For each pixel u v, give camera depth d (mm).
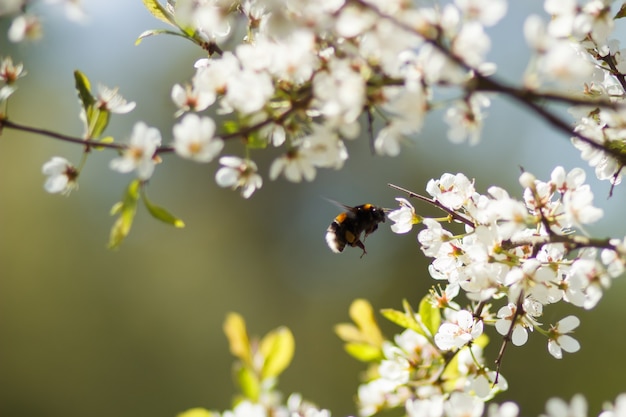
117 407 3555
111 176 3762
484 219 756
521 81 675
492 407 731
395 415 1071
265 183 3834
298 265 3766
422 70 689
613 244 715
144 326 3711
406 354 806
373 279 3387
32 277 3684
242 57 707
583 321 2475
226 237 3916
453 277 770
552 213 742
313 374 3400
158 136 716
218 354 3719
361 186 3633
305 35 701
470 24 680
